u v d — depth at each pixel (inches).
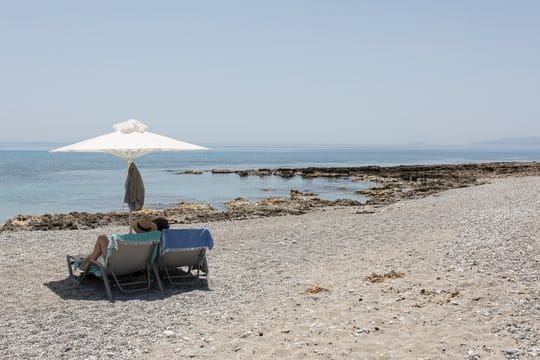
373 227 799.1
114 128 488.1
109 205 1445.6
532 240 563.8
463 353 282.4
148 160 5251.0
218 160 5378.9
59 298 418.0
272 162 4906.5
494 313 340.8
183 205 1270.9
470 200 1185.4
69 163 4168.3
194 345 311.9
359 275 474.0
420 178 2182.6
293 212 1096.8
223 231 800.9
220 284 463.2
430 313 347.6
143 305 398.3
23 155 6540.4
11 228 924.6
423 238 665.6
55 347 307.7
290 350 297.7
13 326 345.7
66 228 930.1
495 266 458.3
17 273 508.7
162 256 446.0
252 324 348.2
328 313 362.3
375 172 2613.2
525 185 1617.9
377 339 308.0
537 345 288.2
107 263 425.1
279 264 545.0
